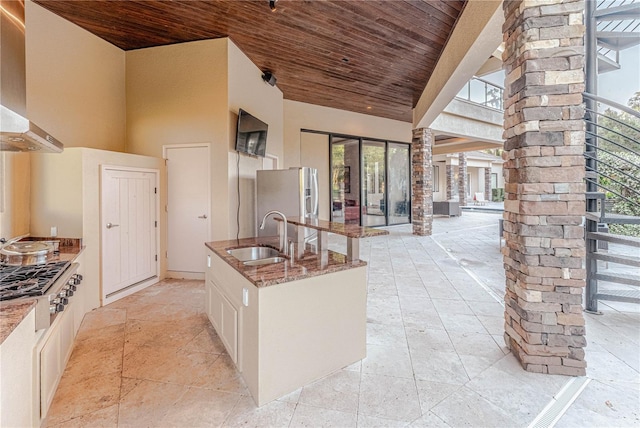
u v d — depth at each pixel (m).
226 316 2.33
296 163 7.41
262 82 5.42
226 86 4.20
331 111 8.02
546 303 2.06
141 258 3.99
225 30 4.02
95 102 4.05
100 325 2.90
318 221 2.69
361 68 5.29
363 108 8.02
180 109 4.34
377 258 5.54
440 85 4.71
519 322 2.20
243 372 2.03
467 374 2.09
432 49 4.57
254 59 4.93
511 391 1.90
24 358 1.36
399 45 4.43
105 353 2.39
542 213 2.05
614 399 1.81
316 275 2.02
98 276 3.36
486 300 3.49
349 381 2.03
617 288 3.65
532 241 2.07
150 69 4.42
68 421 1.67
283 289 1.87
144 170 4.02
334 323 2.12
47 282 1.69
